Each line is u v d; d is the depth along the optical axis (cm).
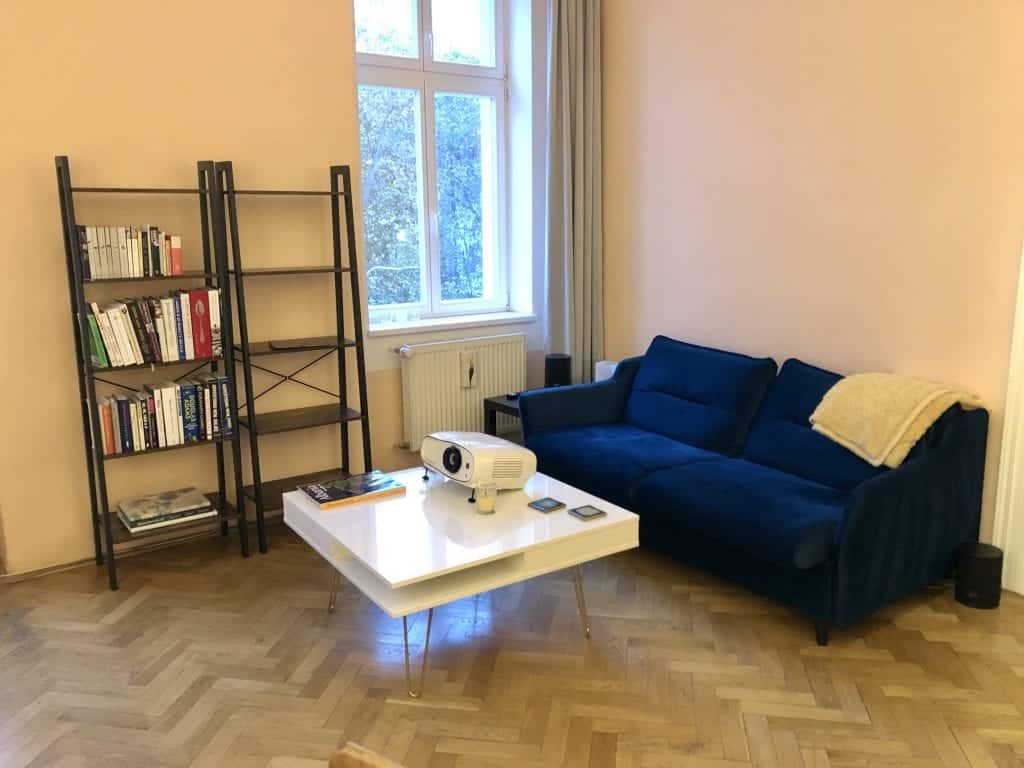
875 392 308
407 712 236
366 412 381
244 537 346
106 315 307
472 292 488
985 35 289
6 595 311
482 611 295
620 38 440
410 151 446
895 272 328
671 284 432
